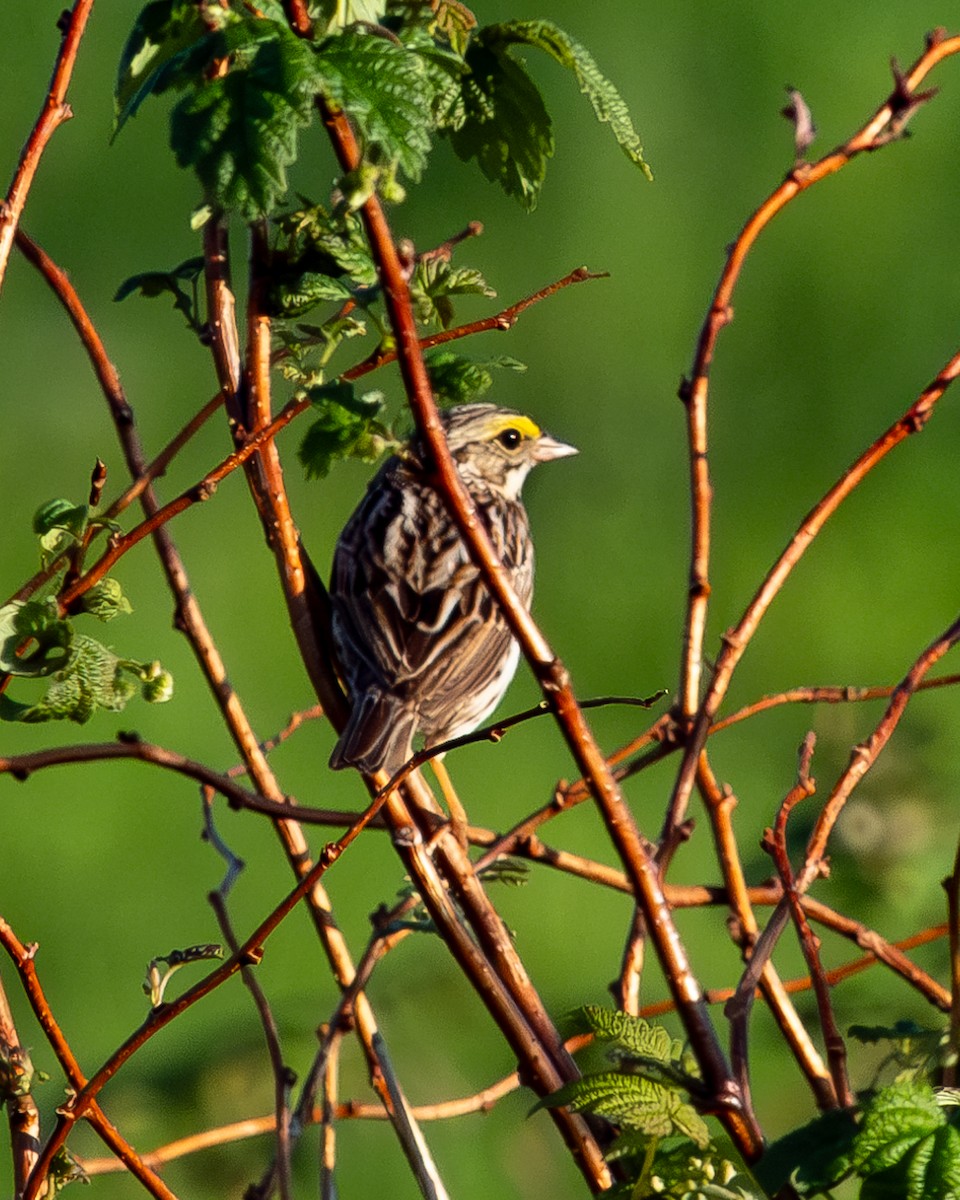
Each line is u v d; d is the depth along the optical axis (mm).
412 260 4676
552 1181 10211
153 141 20922
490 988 5383
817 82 22391
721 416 19766
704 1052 4695
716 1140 4848
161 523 5688
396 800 5508
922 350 20406
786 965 11039
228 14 4844
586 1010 4996
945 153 21859
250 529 18062
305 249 5605
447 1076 9477
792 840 7793
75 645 5566
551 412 19734
